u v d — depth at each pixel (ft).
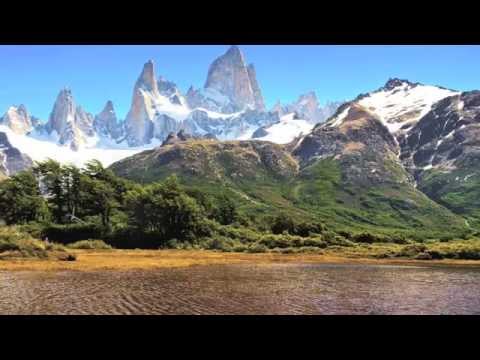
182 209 407.64
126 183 497.87
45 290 135.03
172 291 138.72
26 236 263.70
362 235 484.33
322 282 174.29
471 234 595.47
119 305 113.39
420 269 251.19
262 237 415.44
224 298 127.95
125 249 367.45
